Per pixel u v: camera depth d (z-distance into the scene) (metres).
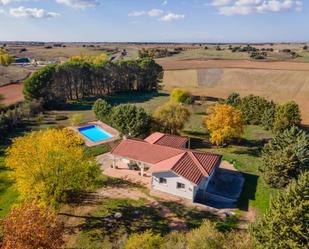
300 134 41.12
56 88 91.44
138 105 87.75
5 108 76.69
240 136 55.31
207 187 39.94
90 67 99.69
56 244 21.97
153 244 22.45
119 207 34.94
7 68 130.12
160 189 38.56
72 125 67.25
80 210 34.31
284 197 23.03
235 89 110.62
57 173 29.81
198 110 82.19
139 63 113.44
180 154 40.78
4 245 20.77
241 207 35.75
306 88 105.12
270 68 136.00
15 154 30.36
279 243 21.83
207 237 21.14
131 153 43.41
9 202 36.56
